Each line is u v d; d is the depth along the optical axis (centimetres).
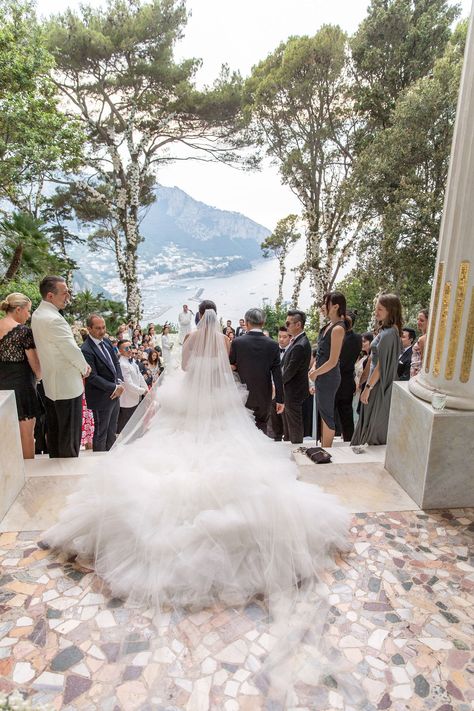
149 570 205
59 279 335
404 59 1323
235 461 253
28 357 342
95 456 348
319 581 209
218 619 187
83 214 2002
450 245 254
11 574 212
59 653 169
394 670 165
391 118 1207
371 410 370
